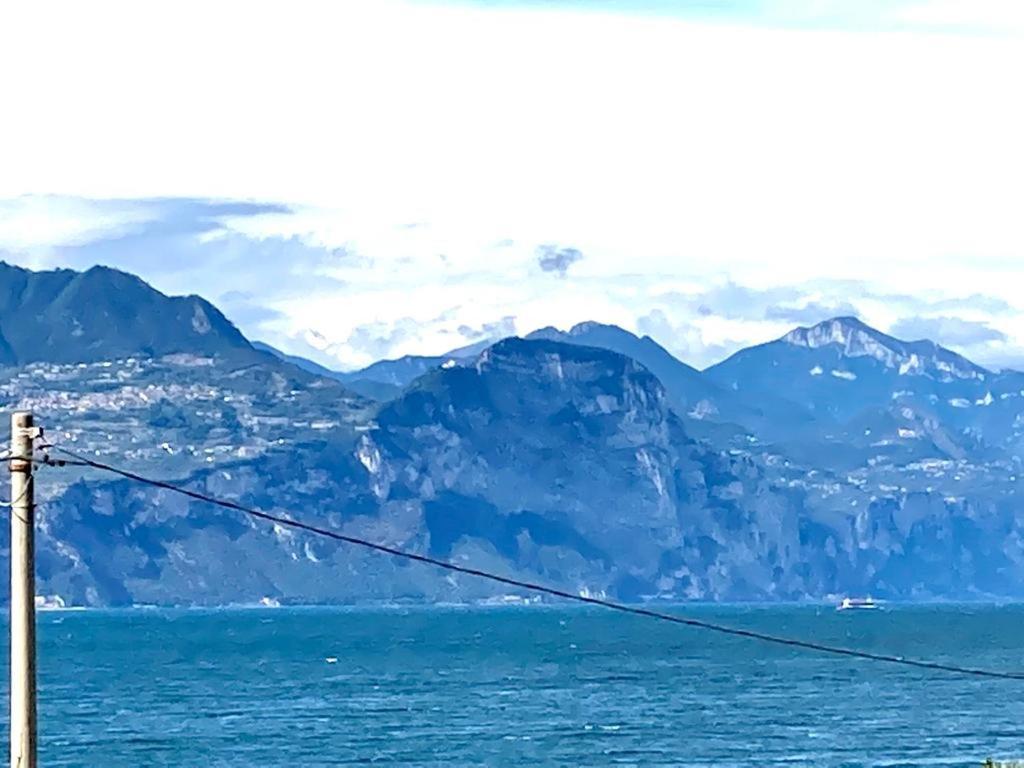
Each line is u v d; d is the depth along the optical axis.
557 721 150.00
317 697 180.75
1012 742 130.12
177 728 144.62
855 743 129.75
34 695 33.00
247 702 173.88
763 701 171.50
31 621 33.00
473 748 128.00
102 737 137.25
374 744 131.00
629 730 141.25
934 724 144.38
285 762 119.94
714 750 125.69
